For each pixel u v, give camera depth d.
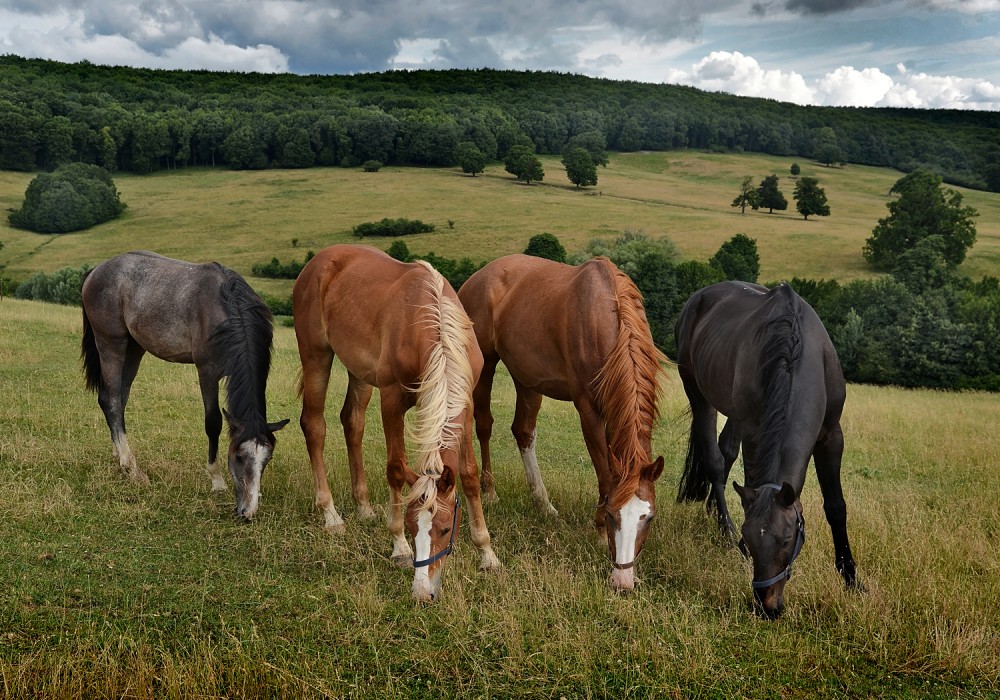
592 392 4.84
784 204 94.94
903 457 8.73
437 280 4.62
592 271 5.09
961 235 62.91
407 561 4.64
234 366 5.30
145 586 4.18
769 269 65.12
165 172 112.88
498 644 3.80
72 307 21.22
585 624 3.97
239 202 95.06
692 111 157.25
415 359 4.44
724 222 84.88
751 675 3.61
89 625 3.72
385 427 4.76
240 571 4.50
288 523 5.30
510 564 4.80
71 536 4.76
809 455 4.07
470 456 4.57
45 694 3.20
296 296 5.63
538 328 5.36
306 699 3.27
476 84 187.50
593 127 144.75
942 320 38.34
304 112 126.19
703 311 5.71
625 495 4.10
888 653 3.78
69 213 80.12
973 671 3.65
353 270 5.31
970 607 4.13
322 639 3.78
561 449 8.66
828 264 66.06
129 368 6.48
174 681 3.24
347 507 5.81
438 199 97.50
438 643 3.80
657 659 3.66
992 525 5.76
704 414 5.70
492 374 6.13
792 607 4.19
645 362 4.55
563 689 3.47
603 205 95.56
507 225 82.88
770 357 4.23
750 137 152.38
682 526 5.58
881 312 41.88
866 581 4.45
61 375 9.91
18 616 3.74
